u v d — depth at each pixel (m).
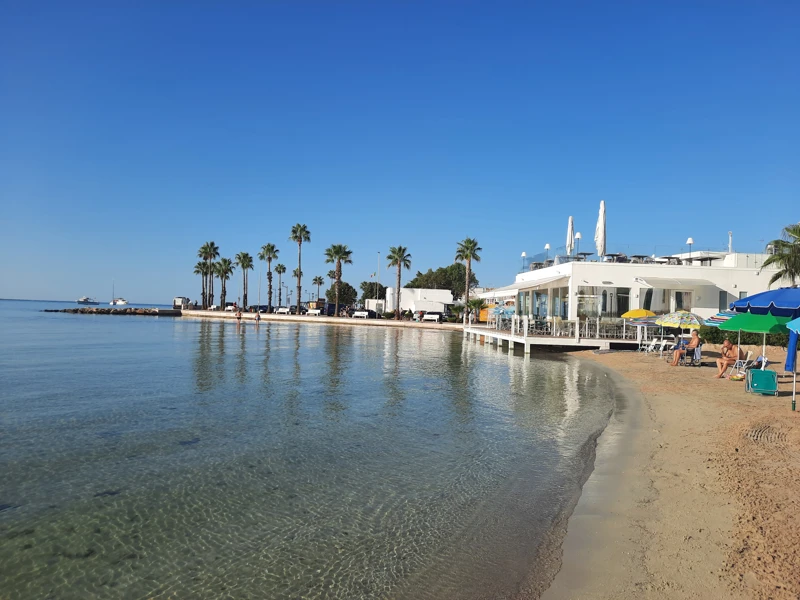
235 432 10.93
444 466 8.67
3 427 11.23
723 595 4.34
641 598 4.42
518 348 32.50
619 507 6.53
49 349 29.58
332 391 16.16
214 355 26.70
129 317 89.31
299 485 7.79
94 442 10.08
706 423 10.73
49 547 5.83
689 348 21.33
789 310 12.91
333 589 4.96
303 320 73.81
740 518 5.87
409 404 14.10
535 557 5.41
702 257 36.69
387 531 6.21
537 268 42.34
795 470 7.54
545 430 11.16
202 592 4.94
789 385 15.50
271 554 5.66
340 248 78.62
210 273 106.56
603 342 27.80
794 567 4.73
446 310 82.31
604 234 34.84
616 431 10.59
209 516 6.66
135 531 6.23
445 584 4.98
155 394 15.38
